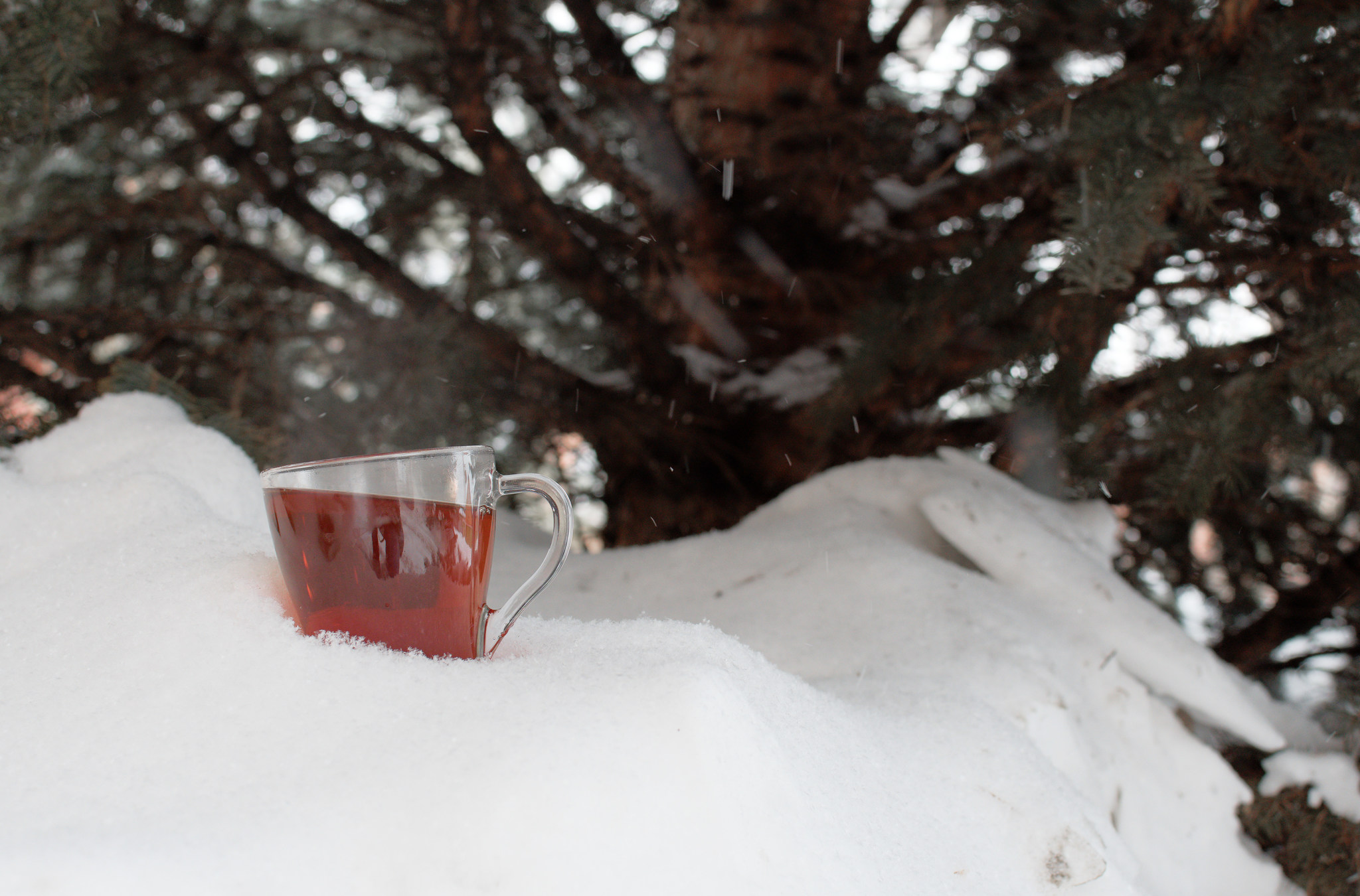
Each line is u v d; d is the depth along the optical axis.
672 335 2.55
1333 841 1.32
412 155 2.80
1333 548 2.53
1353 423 2.24
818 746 0.77
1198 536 2.64
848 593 1.34
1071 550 1.47
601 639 0.80
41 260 2.42
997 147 1.75
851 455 2.34
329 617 0.73
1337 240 1.89
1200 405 1.82
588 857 0.56
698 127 2.42
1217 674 1.34
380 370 2.33
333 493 0.72
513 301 2.95
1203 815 1.30
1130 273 1.63
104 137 2.40
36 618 0.77
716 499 2.38
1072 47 2.27
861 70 2.43
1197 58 1.66
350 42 2.81
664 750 0.60
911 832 0.76
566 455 2.73
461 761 0.59
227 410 1.62
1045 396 1.89
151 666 0.69
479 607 0.76
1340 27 1.67
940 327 2.01
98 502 0.95
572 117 2.25
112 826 0.54
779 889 0.58
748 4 2.35
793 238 2.38
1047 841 0.86
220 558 0.82
